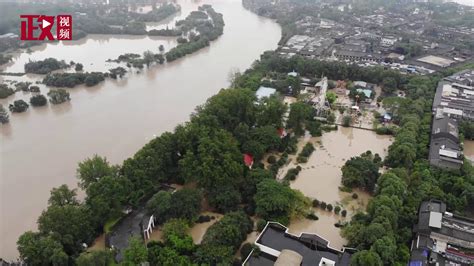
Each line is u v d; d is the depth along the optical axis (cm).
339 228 14875
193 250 12912
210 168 15575
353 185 17138
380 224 13125
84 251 12938
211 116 19025
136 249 12069
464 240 13038
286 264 11431
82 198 16262
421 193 15375
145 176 15475
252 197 15650
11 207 15825
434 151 18525
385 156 19888
